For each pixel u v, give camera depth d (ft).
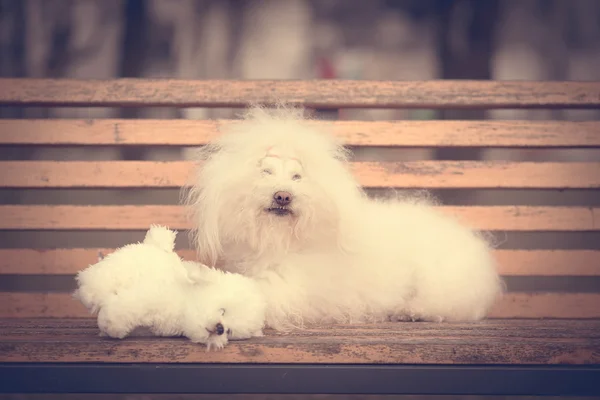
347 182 11.34
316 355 9.14
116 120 14.15
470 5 25.57
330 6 27.94
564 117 27.27
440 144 14.32
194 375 9.05
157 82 14.16
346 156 12.10
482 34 25.52
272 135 11.14
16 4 26.45
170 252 10.53
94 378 9.04
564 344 9.18
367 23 27.91
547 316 13.89
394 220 12.66
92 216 14.08
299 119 12.44
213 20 27.58
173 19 27.17
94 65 26.55
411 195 15.10
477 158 24.48
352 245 11.13
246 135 11.36
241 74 27.78
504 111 27.17
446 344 9.18
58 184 14.05
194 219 11.85
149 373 9.04
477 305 12.27
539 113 27.22
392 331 10.36
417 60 27.66
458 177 14.33
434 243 12.42
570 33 26.94
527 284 22.35
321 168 11.11
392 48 27.81
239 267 11.30
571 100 14.17
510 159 25.68
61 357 9.07
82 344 9.08
